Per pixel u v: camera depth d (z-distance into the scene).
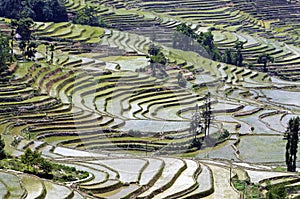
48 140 122.88
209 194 84.56
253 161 121.44
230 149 120.44
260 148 129.50
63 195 78.44
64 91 138.25
